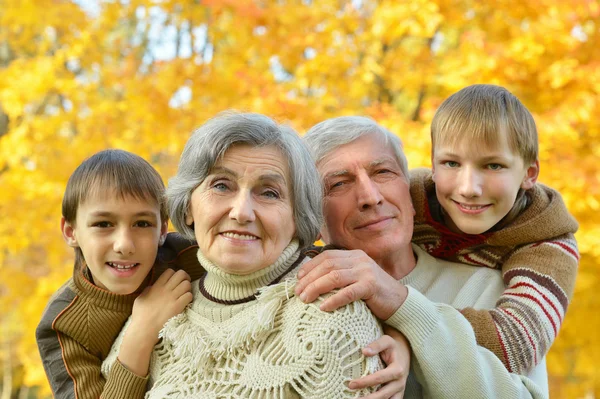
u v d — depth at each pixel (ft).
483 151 6.63
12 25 17.88
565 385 16.74
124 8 17.52
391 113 14.97
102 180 6.06
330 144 6.89
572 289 6.58
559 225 6.73
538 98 14.65
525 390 5.75
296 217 5.77
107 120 16.12
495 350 5.90
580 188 13.01
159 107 15.31
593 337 14.66
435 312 5.75
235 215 5.35
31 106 18.35
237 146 5.53
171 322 5.85
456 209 6.84
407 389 6.12
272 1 16.48
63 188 15.76
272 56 16.19
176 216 5.90
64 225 6.58
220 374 5.40
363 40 16.30
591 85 13.93
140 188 6.13
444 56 16.29
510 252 6.89
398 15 15.07
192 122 15.38
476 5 15.29
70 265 16.46
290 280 5.57
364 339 5.24
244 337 5.35
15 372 27.32
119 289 6.22
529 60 14.06
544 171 13.25
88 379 6.36
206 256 5.67
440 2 15.20
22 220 16.24
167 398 5.49
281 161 5.62
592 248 13.28
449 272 7.08
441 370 5.55
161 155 16.56
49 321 6.60
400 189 6.87
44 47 17.99
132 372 5.88
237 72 15.43
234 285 5.77
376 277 5.50
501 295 6.52
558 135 13.35
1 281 17.92
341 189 6.85
